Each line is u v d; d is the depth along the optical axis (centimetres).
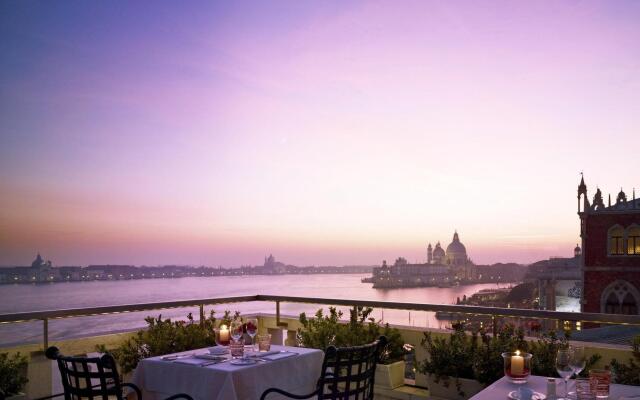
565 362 334
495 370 576
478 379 588
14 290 11581
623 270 5644
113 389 391
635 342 516
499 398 334
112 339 668
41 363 594
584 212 5809
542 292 8900
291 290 19850
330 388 446
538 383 370
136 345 679
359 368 431
